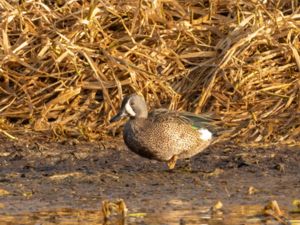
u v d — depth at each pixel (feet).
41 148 60.03
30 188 51.13
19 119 64.08
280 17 69.05
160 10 70.08
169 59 66.90
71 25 69.31
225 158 57.77
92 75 65.31
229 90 65.16
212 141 57.77
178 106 64.39
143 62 66.64
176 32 68.80
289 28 68.44
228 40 67.21
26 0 70.23
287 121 62.95
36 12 69.51
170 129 53.98
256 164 56.44
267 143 60.80
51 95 65.05
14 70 66.54
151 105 64.39
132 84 64.80
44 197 49.37
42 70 65.87
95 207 47.47
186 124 54.49
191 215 46.19
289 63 66.95
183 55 66.85
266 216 46.37
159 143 54.08
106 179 53.01
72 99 64.59
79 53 66.90
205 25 69.77
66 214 46.16
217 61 66.23
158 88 65.31
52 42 66.54
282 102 64.39
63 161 57.77
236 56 66.33
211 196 49.80
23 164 57.16
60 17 69.26
